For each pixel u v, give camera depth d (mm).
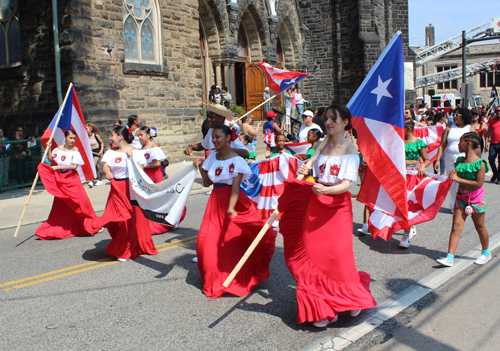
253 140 10969
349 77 27109
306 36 28047
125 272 5297
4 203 9914
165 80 15750
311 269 3742
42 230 6918
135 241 5789
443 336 3730
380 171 4398
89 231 6988
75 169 6949
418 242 6512
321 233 3709
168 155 15672
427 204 6090
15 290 4770
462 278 5059
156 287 4793
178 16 16188
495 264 5465
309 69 28234
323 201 3666
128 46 14578
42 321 3998
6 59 14883
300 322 3674
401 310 4094
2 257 6004
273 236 4766
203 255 4520
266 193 6555
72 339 3645
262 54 23344
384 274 5129
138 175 5309
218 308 4219
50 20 13312
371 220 6242
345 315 4020
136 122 8344
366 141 4461
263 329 3768
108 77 13664
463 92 23359
